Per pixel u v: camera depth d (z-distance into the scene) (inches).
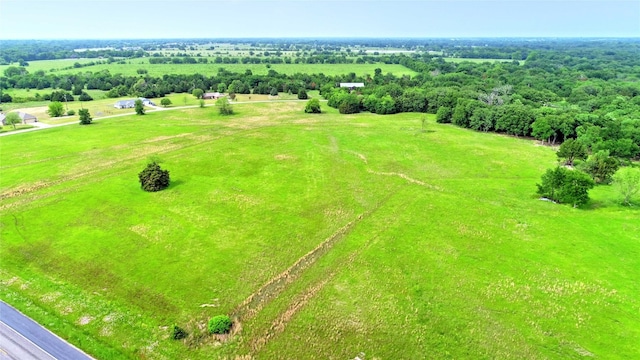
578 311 1403.8
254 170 2731.3
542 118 3572.8
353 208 2181.3
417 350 1233.4
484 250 1780.3
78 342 1224.2
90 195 2274.9
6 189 2351.1
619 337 1286.9
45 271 1584.6
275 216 2073.1
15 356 1160.2
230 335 1278.3
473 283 1551.4
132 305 1401.3
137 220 1999.3
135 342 1237.7
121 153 3063.5
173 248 1758.1
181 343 1242.6
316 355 1208.8
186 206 2165.4
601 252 1768.0
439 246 1808.6
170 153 3078.2
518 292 1499.8
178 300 1433.3
